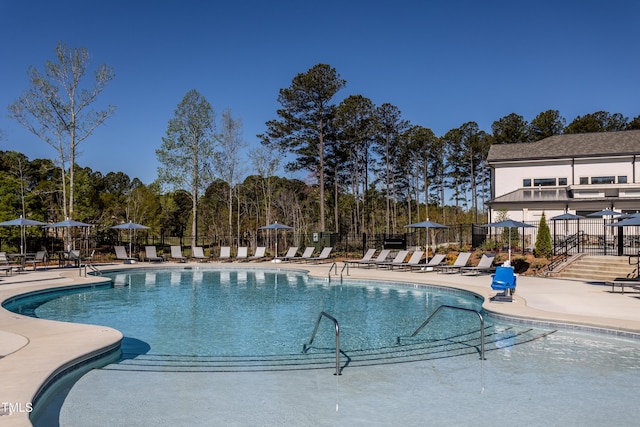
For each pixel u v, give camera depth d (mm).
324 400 6156
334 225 53500
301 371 7465
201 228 51969
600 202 28891
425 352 8703
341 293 17234
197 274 24000
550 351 8648
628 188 29422
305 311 13508
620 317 10656
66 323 9906
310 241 36562
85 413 5676
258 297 16344
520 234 29953
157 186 35719
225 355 8555
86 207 37750
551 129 55688
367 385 6766
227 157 37938
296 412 5738
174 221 55656
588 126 53344
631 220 15461
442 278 19344
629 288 15688
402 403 6059
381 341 9703
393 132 51344
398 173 62000
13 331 9070
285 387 6672
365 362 8016
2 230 31594
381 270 23406
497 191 35188
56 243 34500
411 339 9867
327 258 29375
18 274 20688
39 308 13930
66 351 7516
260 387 6668
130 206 48812
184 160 35438
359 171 55781
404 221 60656
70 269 23703
